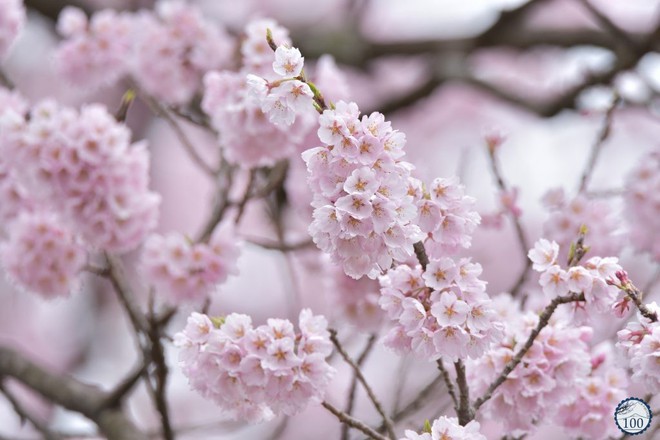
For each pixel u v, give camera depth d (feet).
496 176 7.29
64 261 7.38
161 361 7.04
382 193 5.51
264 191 7.57
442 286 5.68
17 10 8.07
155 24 8.05
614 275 5.77
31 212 7.52
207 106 7.41
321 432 13.03
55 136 7.12
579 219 7.18
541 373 6.03
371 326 7.22
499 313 6.23
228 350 5.84
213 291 7.28
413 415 6.91
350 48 12.11
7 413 12.75
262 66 7.34
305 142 7.51
